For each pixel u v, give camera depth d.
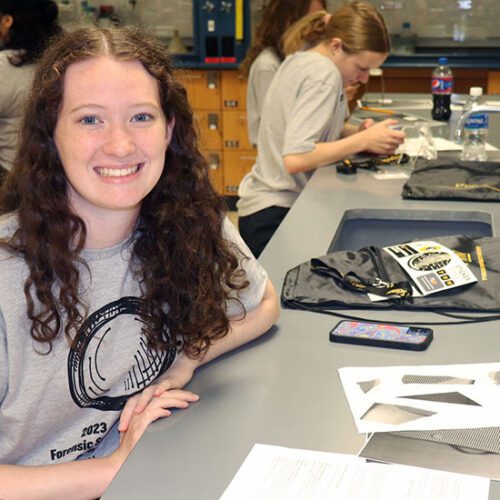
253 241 2.72
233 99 5.10
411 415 1.03
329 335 1.30
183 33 5.43
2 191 1.19
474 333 1.30
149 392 1.17
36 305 1.12
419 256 1.55
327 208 2.11
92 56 1.09
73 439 1.23
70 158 1.10
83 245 1.16
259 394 1.12
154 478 0.91
